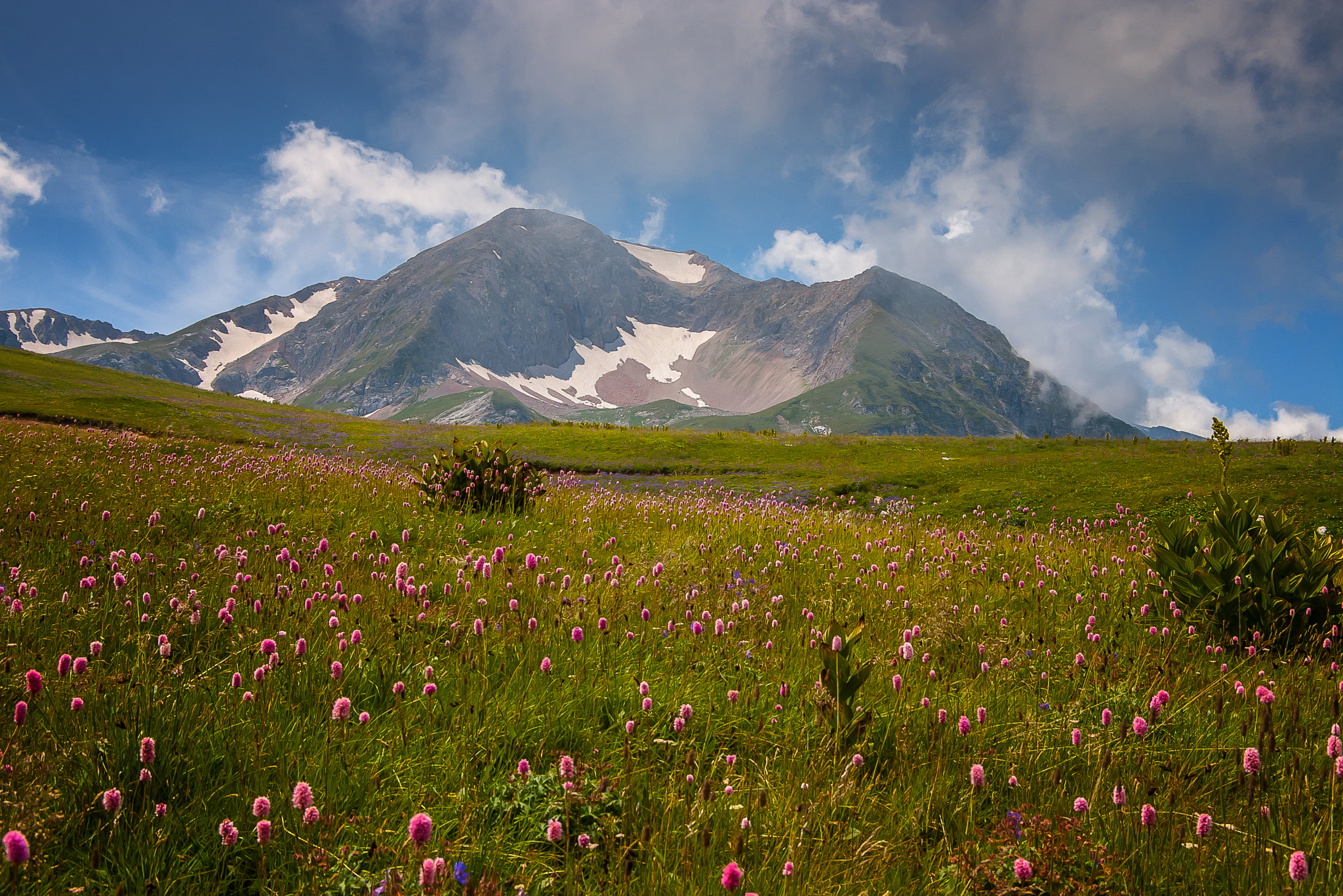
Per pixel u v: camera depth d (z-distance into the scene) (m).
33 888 2.93
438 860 2.83
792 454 46.62
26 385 57.16
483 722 4.64
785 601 8.34
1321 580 7.83
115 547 8.48
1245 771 3.95
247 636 5.62
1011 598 9.08
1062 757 4.82
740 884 2.88
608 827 3.63
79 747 3.86
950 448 48.31
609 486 34.00
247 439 46.56
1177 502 25.80
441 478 14.09
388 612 6.56
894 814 4.05
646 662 5.82
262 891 3.16
